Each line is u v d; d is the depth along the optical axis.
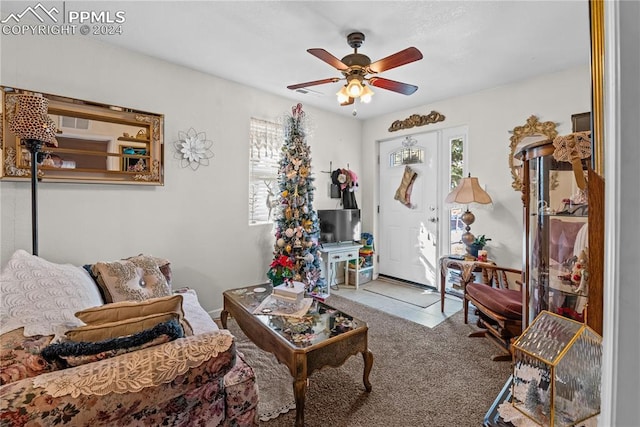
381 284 4.35
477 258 3.20
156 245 2.78
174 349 1.06
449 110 3.73
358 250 4.16
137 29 2.27
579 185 1.12
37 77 2.18
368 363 1.86
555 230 1.54
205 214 3.08
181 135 2.88
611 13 0.46
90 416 0.87
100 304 1.64
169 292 2.13
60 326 1.13
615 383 0.45
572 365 0.81
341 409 1.73
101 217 2.48
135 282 2.00
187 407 1.10
